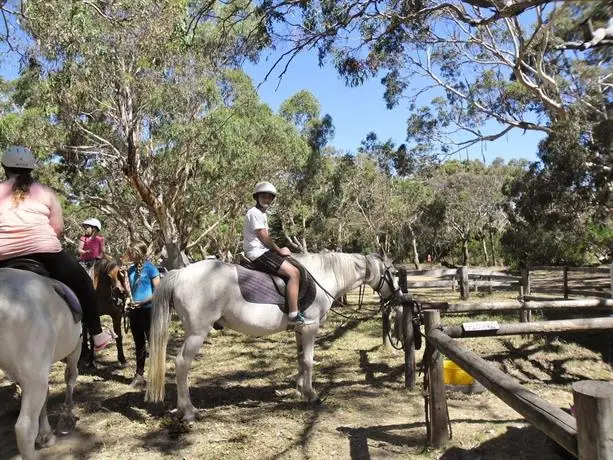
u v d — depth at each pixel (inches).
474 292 621.6
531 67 546.6
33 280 139.8
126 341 358.9
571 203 663.8
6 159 153.6
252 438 182.5
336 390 238.4
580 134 581.9
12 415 208.5
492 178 1662.2
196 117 603.5
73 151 682.2
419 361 285.7
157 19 442.0
